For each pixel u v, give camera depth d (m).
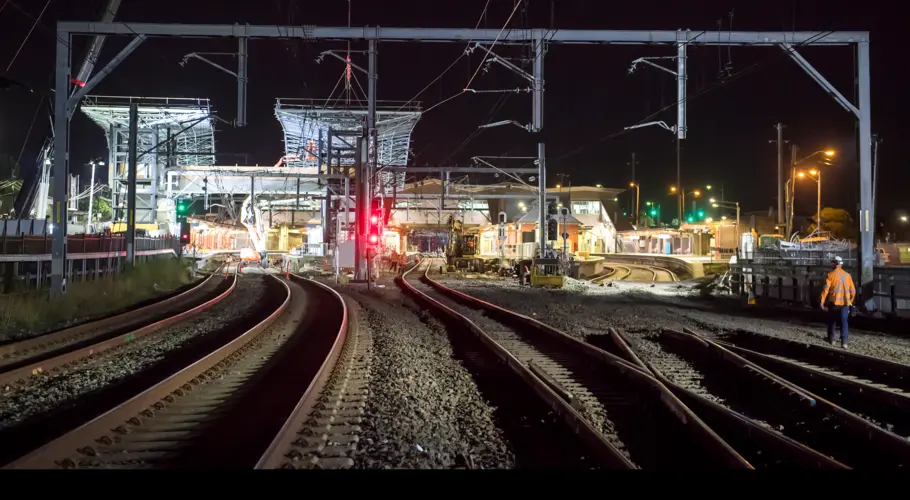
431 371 11.30
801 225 78.00
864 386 9.30
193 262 45.81
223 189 57.53
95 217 67.06
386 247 63.72
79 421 8.09
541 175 36.22
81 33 18.78
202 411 8.52
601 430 7.73
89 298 22.11
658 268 58.12
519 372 10.79
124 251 33.72
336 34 18.59
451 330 16.94
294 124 50.44
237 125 18.84
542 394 9.01
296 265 54.16
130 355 13.09
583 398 9.30
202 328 17.55
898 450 6.55
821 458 5.92
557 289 33.38
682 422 7.64
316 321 19.03
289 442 6.84
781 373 11.34
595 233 85.69
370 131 23.77
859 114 18.97
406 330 16.75
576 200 88.25
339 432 7.39
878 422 8.24
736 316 20.48
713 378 11.05
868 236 19.09
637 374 9.90
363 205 30.30
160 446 6.98
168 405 8.68
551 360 12.55
